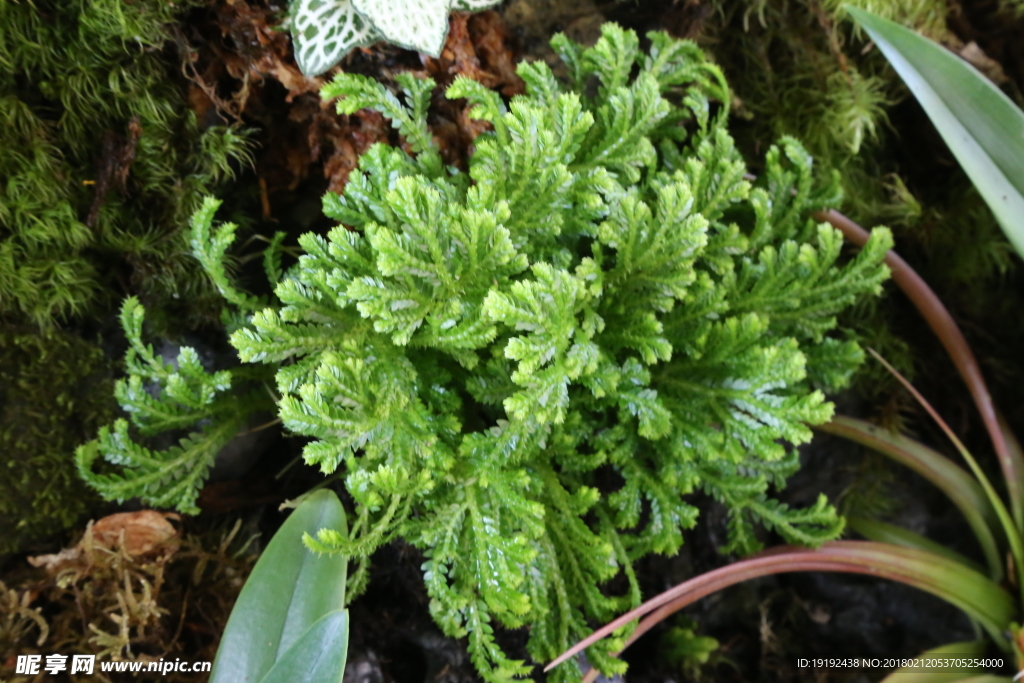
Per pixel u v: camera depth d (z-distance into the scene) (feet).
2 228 1.53
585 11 1.63
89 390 1.62
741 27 1.75
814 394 1.48
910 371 1.85
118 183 1.57
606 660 1.52
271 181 1.65
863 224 1.83
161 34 1.52
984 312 1.90
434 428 1.45
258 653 1.43
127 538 1.62
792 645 1.91
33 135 1.53
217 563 1.65
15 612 1.57
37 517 1.61
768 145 1.81
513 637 1.60
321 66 1.48
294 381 1.42
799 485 1.89
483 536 1.43
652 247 1.47
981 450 1.93
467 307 1.43
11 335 1.57
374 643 1.63
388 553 1.62
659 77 1.58
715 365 1.54
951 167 1.85
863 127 1.78
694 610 1.85
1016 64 1.81
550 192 1.45
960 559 1.77
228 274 1.63
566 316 1.41
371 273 1.42
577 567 1.51
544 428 1.45
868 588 1.90
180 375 1.55
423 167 1.48
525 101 1.46
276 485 1.70
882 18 1.60
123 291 1.63
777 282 1.57
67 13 1.51
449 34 1.54
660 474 1.53
